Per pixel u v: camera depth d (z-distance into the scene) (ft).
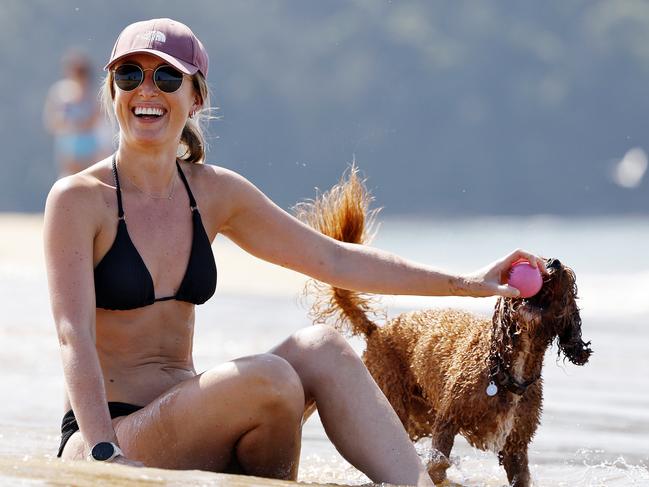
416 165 585.22
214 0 611.88
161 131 26.37
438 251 163.73
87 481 21.52
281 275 92.94
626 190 515.09
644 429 37.19
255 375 24.03
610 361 51.34
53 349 50.98
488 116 615.57
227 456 25.09
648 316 69.00
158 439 24.61
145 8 578.25
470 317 34.68
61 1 575.38
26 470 22.31
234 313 68.44
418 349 34.94
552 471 31.99
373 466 24.88
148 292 26.03
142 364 26.40
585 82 646.33
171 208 26.89
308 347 25.73
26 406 37.73
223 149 573.33
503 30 646.74
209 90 27.89
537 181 609.83
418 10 649.61
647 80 652.48
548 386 45.42
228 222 28.37
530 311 30.94
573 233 249.96
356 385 25.46
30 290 77.77
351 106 593.01
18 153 524.11
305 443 34.81
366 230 34.12
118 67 26.48
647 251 151.64
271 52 604.49
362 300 36.86
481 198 592.60
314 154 578.25
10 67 545.44
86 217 25.59
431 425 36.22
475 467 34.42
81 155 116.26
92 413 23.84
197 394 24.27
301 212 34.35
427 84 610.24
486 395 32.07
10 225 135.54
